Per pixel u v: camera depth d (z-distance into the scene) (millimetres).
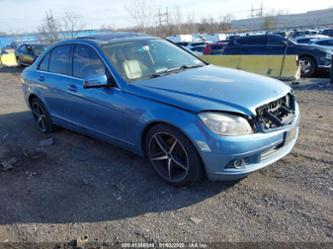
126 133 3588
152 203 3102
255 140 2859
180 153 3182
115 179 3605
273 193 3098
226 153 2820
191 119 2898
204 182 3373
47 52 4953
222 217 2818
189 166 3074
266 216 2781
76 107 4238
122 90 3496
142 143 3492
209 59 10984
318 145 4098
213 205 2996
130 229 2754
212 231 2652
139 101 3307
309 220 2684
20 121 6258
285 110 3234
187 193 3213
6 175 3898
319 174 3369
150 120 3186
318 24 64562
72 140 4914
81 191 3414
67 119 4594
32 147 4770
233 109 2848
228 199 3068
